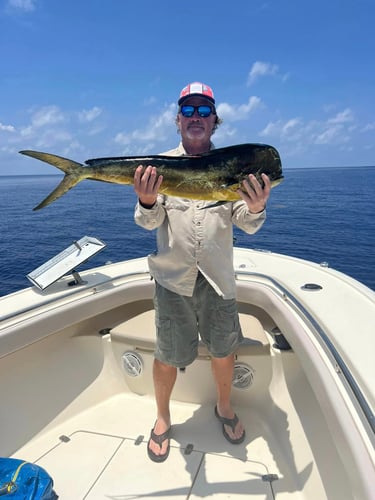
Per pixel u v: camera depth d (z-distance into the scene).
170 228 1.74
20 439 2.03
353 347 1.57
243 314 2.54
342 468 1.46
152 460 1.90
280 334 2.33
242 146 1.48
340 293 2.26
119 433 2.12
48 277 2.61
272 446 1.96
